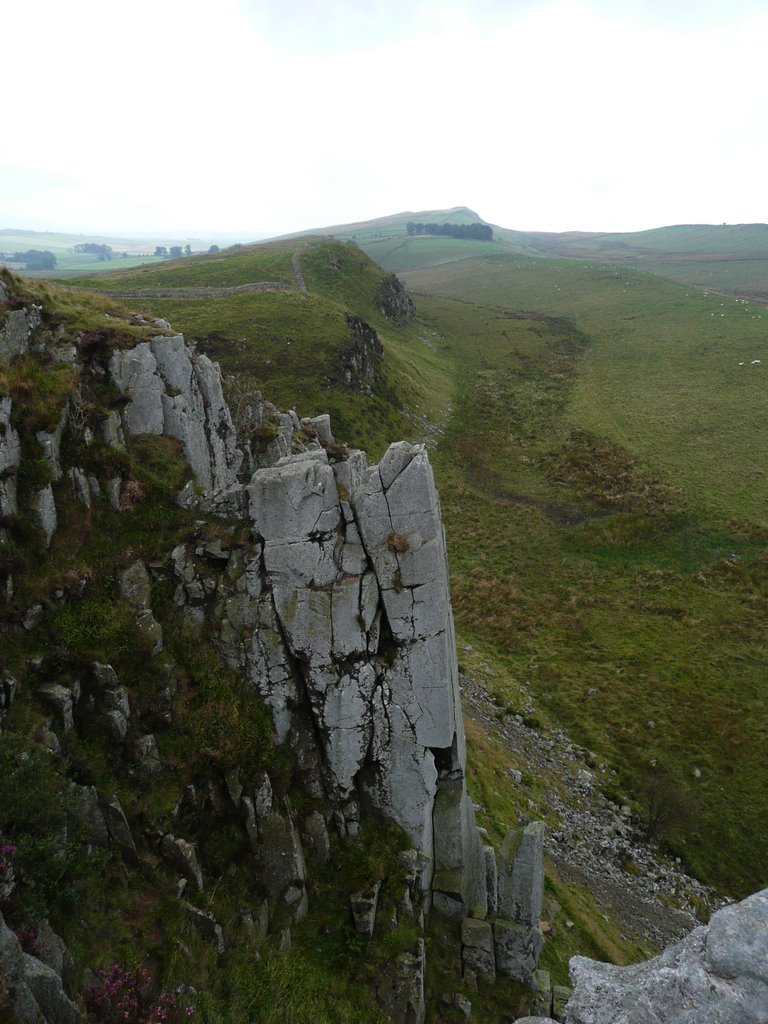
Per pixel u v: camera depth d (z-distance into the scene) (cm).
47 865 1264
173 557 1936
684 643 5344
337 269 15950
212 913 1518
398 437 9150
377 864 1861
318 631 1905
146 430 2300
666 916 3109
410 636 1920
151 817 1543
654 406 10688
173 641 1864
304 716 1958
